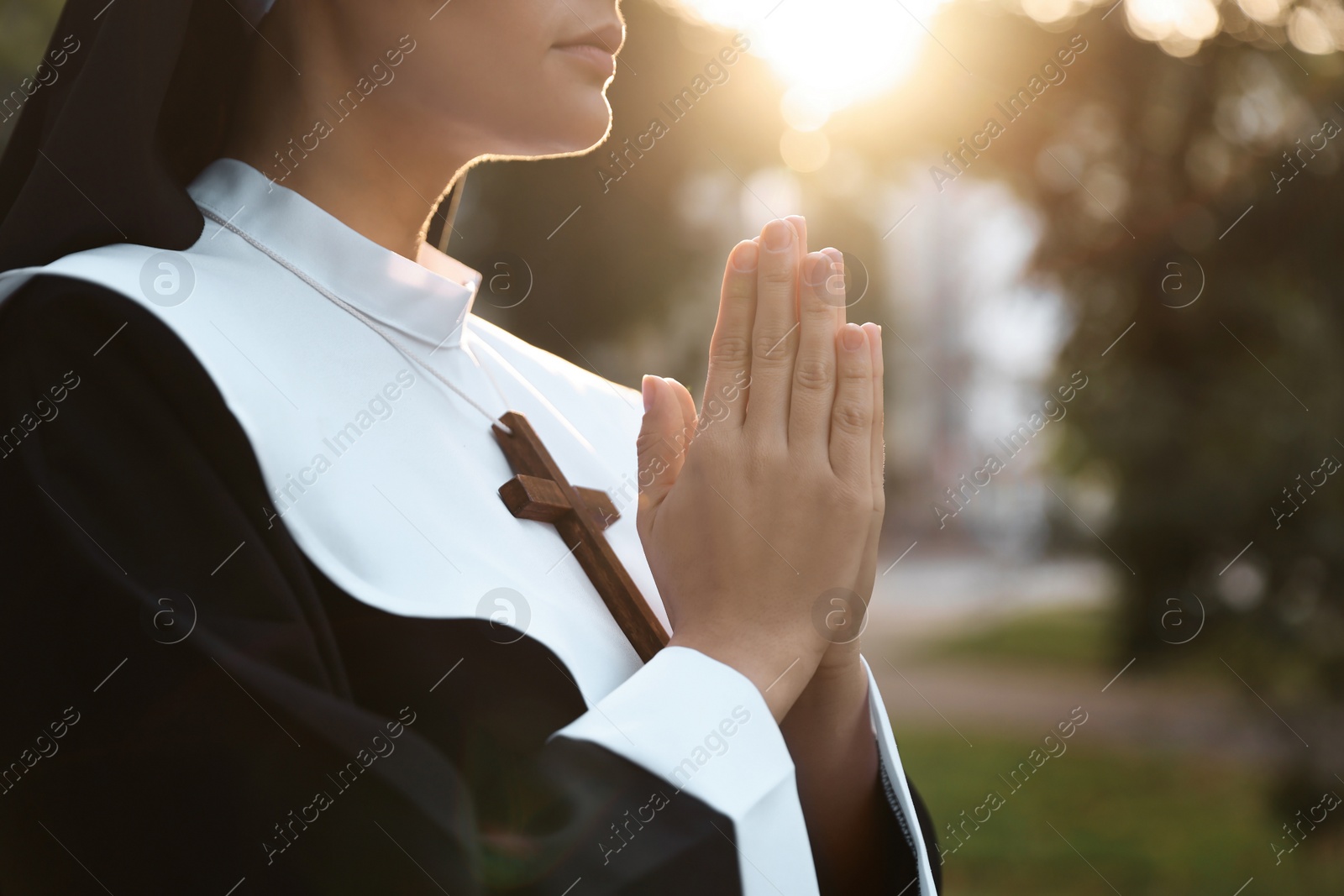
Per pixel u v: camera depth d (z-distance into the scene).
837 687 1.08
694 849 0.80
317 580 0.84
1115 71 6.33
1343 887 6.43
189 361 0.81
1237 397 6.22
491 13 1.00
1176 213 6.49
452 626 0.87
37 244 0.92
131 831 0.72
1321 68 6.05
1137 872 7.04
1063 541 6.93
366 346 0.99
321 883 0.71
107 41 0.90
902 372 7.49
